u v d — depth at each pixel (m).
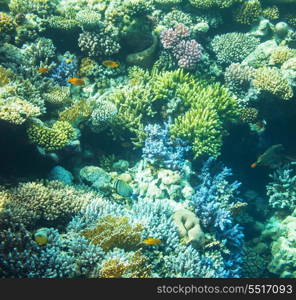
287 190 7.65
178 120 7.39
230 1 8.83
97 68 7.95
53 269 4.20
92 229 4.76
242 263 7.05
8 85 6.02
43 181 5.83
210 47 8.92
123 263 4.23
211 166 7.69
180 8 8.98
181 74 7.79
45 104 6.90
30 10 8.09
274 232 7.44
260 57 8.30
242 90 8.10
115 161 7.45
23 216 4.73
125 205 6.38
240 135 8.52
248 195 8.73
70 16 8.38
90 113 6.86
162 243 5.33
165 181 6.51
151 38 8.06
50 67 7.54
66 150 6.47
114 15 7.79
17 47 7.72
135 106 7.45
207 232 6.38
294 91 7.41
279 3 9.47
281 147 8.02
